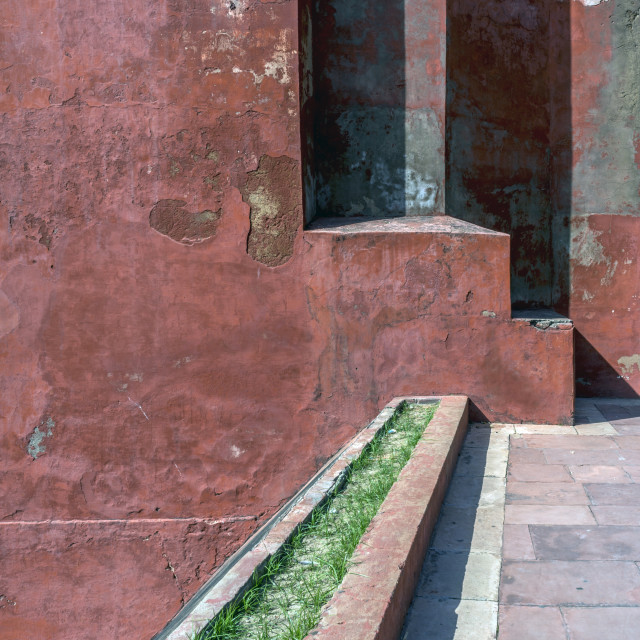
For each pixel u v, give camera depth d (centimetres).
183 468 562
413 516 296
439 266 552
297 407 562
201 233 558
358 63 634
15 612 566
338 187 639
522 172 704
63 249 562
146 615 558
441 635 243
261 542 289
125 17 553
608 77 698
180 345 561
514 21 695
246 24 551
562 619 253
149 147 556
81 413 564
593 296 707
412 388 558
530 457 469
